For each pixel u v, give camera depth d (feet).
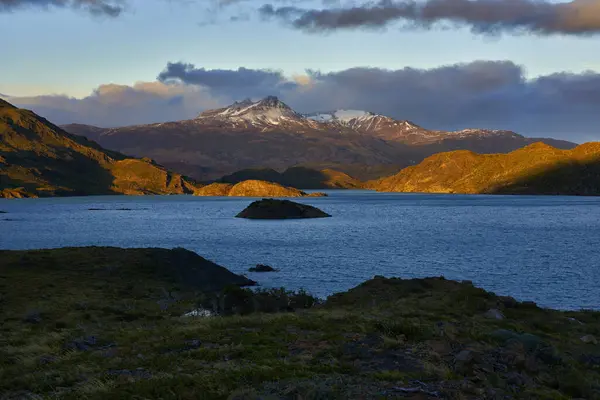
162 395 43.80
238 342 64.03
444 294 112.57
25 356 62.75
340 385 44.11
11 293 128.98
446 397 41.88
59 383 50.34
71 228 538.47
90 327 88.53
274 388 44.04
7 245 370.73
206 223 615.57
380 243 372.99
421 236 430.61
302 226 556.92
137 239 416.05
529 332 78.33
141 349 63.62
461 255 299.38
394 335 64.69
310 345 61.05
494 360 53.67
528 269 242.17
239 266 254.68
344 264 261.24
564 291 184.34
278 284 196.75
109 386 46.91
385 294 119.34
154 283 160.97
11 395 47.73
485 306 96.99
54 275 157.28
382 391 42.75
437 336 64.64
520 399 43.86
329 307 111.65
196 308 115.34
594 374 55.57
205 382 45.88
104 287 146.51
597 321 96.27
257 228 531.91
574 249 329.11
